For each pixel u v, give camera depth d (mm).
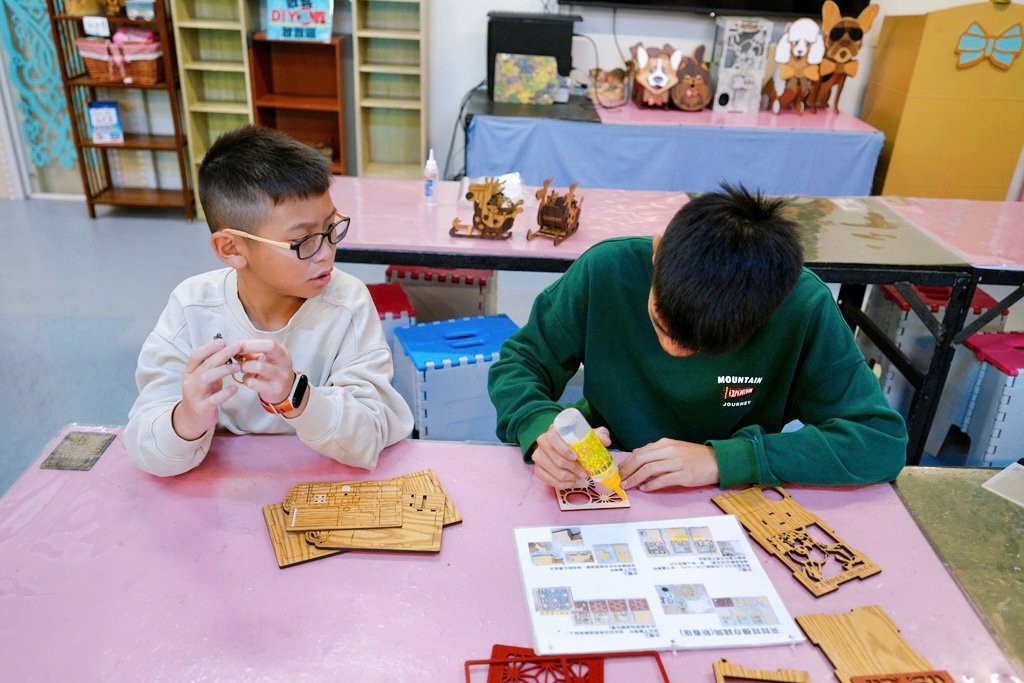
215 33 3889
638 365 1263
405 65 3941
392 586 881
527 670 789
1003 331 2479
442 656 798
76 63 3920
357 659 789
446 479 1069
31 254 3520
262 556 914
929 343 2398
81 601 840
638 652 817
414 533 953
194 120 3902
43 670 762
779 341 1164
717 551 956
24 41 3869
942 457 2391
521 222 2256
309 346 1192
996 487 1102
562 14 3820
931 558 961
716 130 3498
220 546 926
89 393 2494
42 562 890
